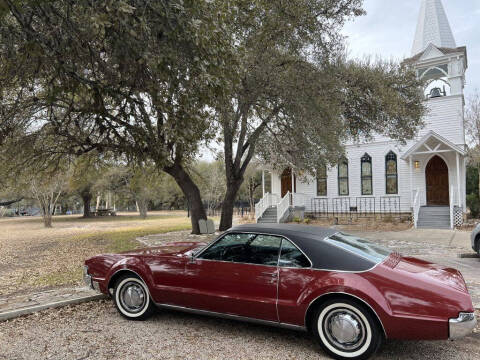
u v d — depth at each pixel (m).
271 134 15.28
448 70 19.03
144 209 39.53
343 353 3.60
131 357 3.74
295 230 4.22
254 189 46.31
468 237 13.09
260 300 3.96
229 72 6.62
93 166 17.39
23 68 6.69
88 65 7.14
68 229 24.61
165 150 9.06
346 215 21.98
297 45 10.98
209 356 3.75
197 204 15.97
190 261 4.48
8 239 18.30
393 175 20.88
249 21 9.80
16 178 15.22
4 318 4.98
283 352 3.85
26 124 11.59
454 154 18.78
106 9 4.86
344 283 3.59
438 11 21.17
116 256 5.16
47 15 5.49
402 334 3.38
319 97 10.96
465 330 3.24
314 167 15.48
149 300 4.79
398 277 3.56
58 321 4.90
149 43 5.73
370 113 14.04
